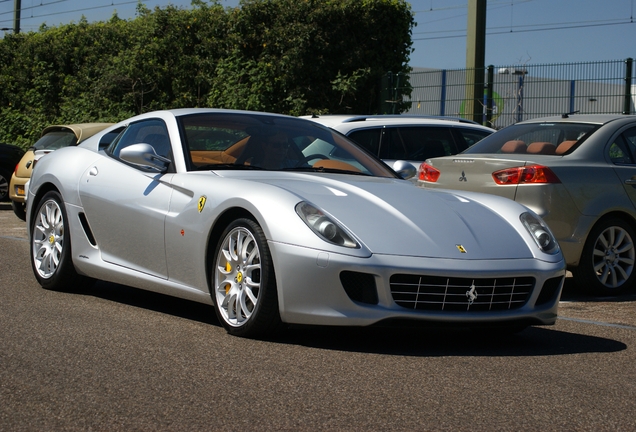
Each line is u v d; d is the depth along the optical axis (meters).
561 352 3.96
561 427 2.72
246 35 16.91
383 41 16.69
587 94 12.51
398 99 15.46
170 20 18.03
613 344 4.21
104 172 4.98
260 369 3.33
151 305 4.81
